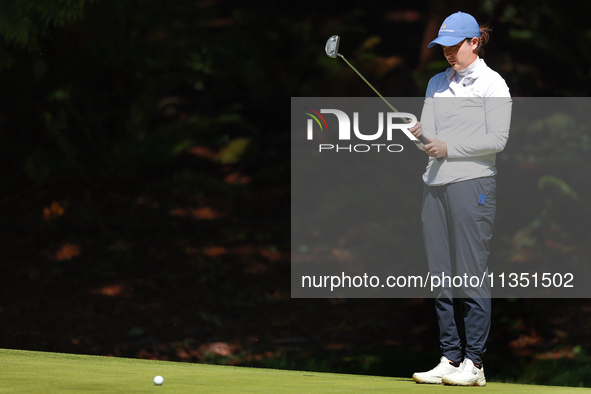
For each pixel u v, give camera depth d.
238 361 31.91
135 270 40.28
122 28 47.75
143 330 34.56
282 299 38.12
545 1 52.41
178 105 59.25
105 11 46.22
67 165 49.03
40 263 40.62
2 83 50.34
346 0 67.81
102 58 50.47
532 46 54.62
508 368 31.34
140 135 50.66
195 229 44.81
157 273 40.03
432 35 55.38
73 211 46.06
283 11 68.94
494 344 33.91
